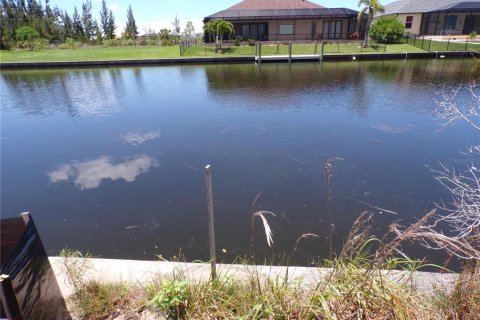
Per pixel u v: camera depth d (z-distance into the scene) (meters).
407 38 29.77
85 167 7.02
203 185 5.96
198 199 5.45
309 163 6.89
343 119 10.15
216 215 4.95
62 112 11.93
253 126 9.64
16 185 6.25
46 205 5.45
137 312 2.32
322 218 4.80
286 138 8.52
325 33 32.00
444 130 8.80
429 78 16.61
